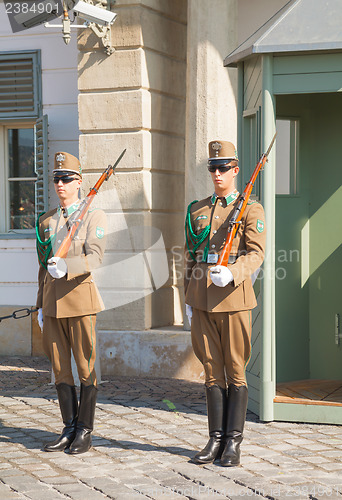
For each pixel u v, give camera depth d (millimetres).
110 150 6492
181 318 6984
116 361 6496
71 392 4355
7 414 5160
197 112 6359
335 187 5754
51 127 7383
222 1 6320
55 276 4023
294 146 5777
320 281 5824
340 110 5711
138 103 6391
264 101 4840
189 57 6422
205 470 3928
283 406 4922
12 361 7180
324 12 4773
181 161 6969
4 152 7770
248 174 5316
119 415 5086
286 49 4699
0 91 7488
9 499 3539
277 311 5711
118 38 6426
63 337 4336
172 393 5785
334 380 5828
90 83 6539
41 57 7387
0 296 7582
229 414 4094
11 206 7793
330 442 4449
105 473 3896
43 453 4250
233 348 4082
